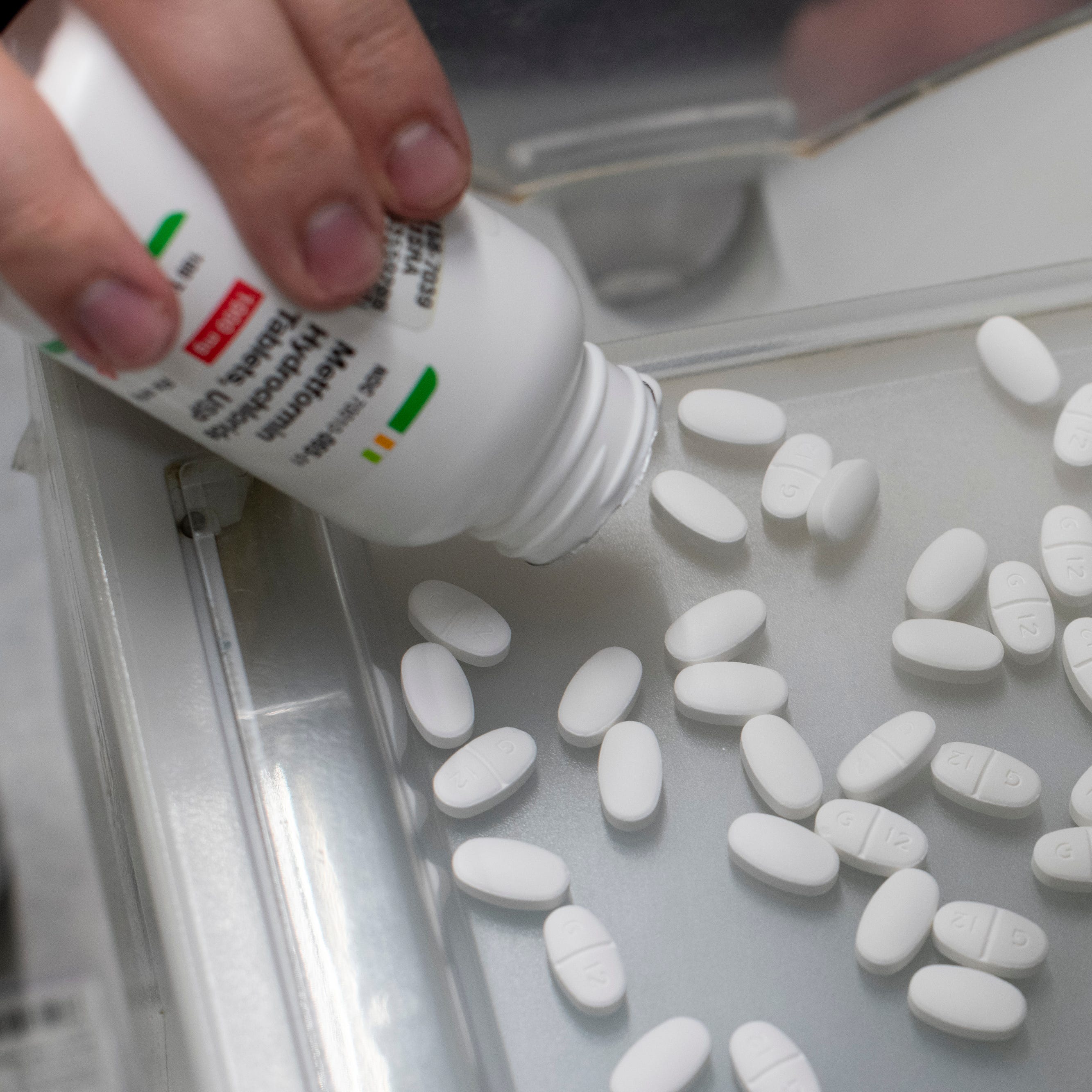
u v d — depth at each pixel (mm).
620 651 447
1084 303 547
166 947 352
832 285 643
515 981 392
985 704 450
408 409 342
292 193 291
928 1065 376
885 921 388
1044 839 405
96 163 288
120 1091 606
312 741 407
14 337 706
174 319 301
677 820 425
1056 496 501
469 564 474
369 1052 353
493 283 350
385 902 380
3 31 297
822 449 493
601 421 397
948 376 531
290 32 298
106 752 446
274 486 385
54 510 516
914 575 467
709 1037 373
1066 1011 386
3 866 692
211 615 422
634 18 644
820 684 455
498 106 672
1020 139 637
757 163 692
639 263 706
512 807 428
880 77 665
